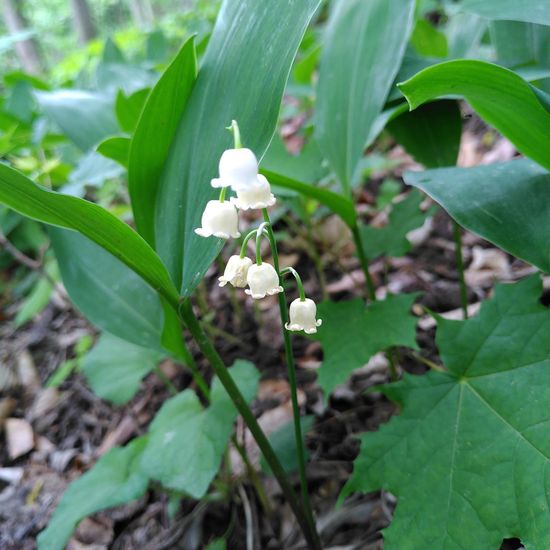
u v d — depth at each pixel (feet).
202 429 0.56
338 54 0.67
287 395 0.81
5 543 0.74
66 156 1.20
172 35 2.43
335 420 0.74
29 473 0.86
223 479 0.70
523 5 0.46
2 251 1.42
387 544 0.44
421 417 0.48
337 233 1.06
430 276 0.94
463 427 0.46
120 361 0.73
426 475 0.46
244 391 0.59
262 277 0.40
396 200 1.14
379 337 0.55
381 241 0.70
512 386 0.46
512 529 0.41
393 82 0.62
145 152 0.49
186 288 0.43
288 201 0.86
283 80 0.40
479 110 0.46
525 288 0.49
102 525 0.72
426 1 1.39
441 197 0.45
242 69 0.44
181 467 0.53
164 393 0.90
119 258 0.43
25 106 1.14
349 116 0.62
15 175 0.36
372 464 0.48
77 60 2.38
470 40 0.74
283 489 0.52
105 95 0.98
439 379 0.50
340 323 0.59
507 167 0.47
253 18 0.46
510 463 0.43
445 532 0.43
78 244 0.66
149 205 0.52
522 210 0.43
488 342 0.49
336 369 0.56
